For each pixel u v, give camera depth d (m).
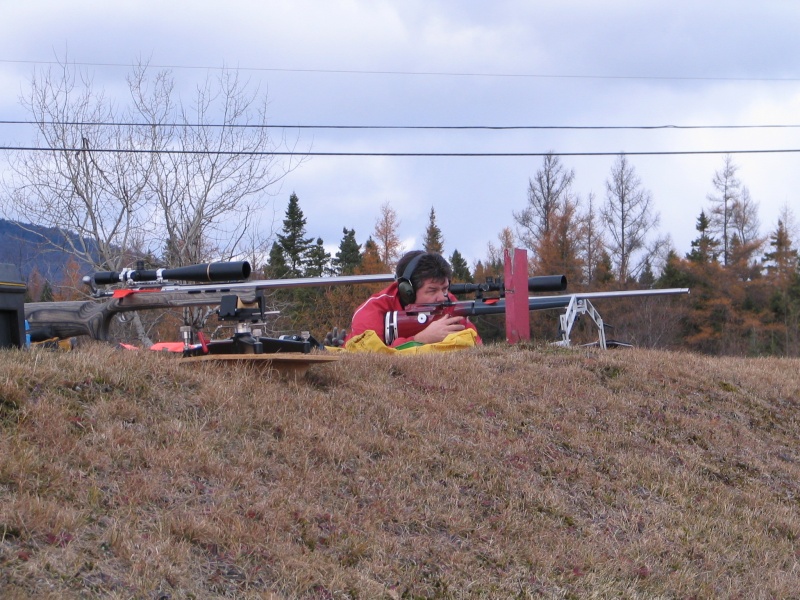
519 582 5.45
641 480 7.61
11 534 4.11
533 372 9.49
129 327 21.48
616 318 37.38
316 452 6.15
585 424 8.52
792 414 10.60
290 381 7.35
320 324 34.03
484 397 8.30
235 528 4.79
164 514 4.73
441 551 5.50
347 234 47.12
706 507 7.45
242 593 4.37
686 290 12.01
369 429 6.85
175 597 4.13
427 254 10.07
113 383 6.10
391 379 8.23
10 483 4.52
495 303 11.20
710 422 9.43
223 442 5.83
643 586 5.86
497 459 7.10
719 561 6.56
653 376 10.38
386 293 10.23
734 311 40.53
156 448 5.41
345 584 4.72
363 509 5.64
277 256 37.06
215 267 7.38
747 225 50.50
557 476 7.18
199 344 7.54
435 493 6.20
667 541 6.66
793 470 8.91
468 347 10.23
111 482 4.89
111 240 21.86
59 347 7.86
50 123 21.52
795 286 42.12
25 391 5.48
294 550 4.86
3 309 6.35
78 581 3.95
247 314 7.35
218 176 22.25
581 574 5.75
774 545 7.14
